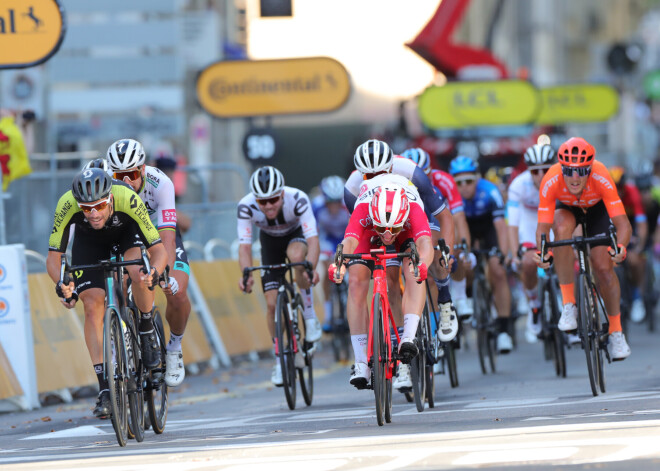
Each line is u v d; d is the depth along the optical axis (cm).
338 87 6206
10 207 3753
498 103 9012
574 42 17112
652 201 5181
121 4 5897
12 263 3189
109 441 2358
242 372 4172
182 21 6688
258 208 3081
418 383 2569
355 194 2606
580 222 2922
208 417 2805
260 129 6166
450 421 2328
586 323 2720
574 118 10119
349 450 1928
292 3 4719
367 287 2397
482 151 8538
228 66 6250
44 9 3634
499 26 15375
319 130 9325
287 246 3169
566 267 2834
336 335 4431
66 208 2231
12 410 3167
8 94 4494
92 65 6000
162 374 2411
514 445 1881
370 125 9394
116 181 2280
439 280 2711
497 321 3703
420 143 8694
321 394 3300
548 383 3158
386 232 2288
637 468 1627
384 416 2367
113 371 2172
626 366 3547
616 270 4466
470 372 3716
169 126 6194
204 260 4612
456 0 9544
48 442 2427
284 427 2430
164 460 1923
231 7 9356
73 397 3516
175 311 2523
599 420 2148
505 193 4612
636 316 5112
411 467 1720
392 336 2492
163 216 2520
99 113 6203
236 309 4625
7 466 1967
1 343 3166
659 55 16500
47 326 3378
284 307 2947
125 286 2359
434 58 9512
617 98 10144
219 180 7025
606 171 2819
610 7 18325
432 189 2664
